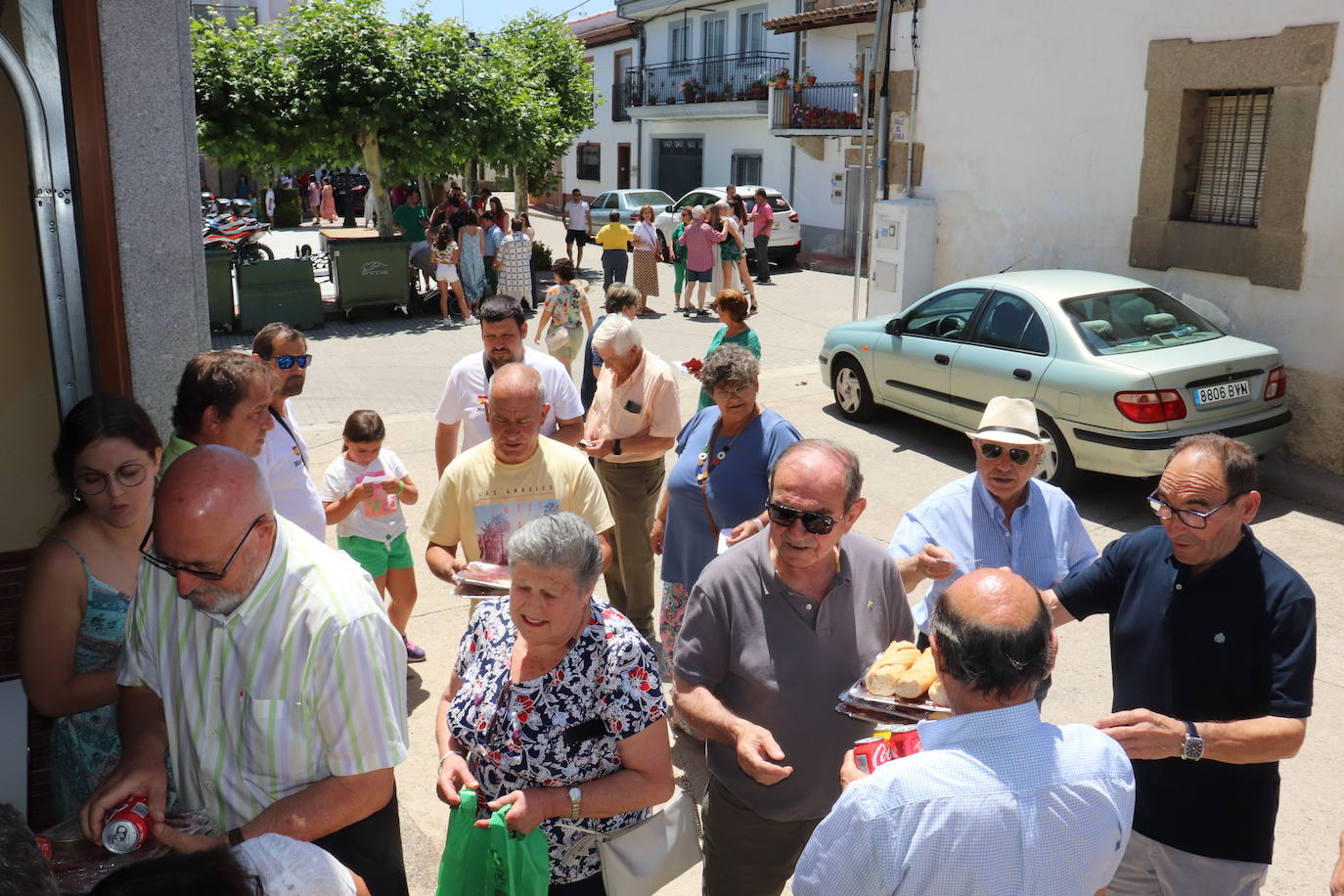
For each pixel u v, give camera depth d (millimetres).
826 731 2934
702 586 2984
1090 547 3584
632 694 2648
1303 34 8227
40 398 4281
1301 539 7113
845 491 2781
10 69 3641
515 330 4902
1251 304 8977
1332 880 2514
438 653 5590
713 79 27828
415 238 17547
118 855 2271
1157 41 9367
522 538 2533
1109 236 10109
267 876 1823
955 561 3348
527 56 23000
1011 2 10688
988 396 8289
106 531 2904
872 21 20203
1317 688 5188
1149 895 2893
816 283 20281
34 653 2801
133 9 3928
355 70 16094
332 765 2365
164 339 4219
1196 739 2547
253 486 2260
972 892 1973
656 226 23516
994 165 11188
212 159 16344
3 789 2609
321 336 15227
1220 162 9305
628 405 5191
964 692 2068
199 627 2398
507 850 2516
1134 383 7121
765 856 3078
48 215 3822
